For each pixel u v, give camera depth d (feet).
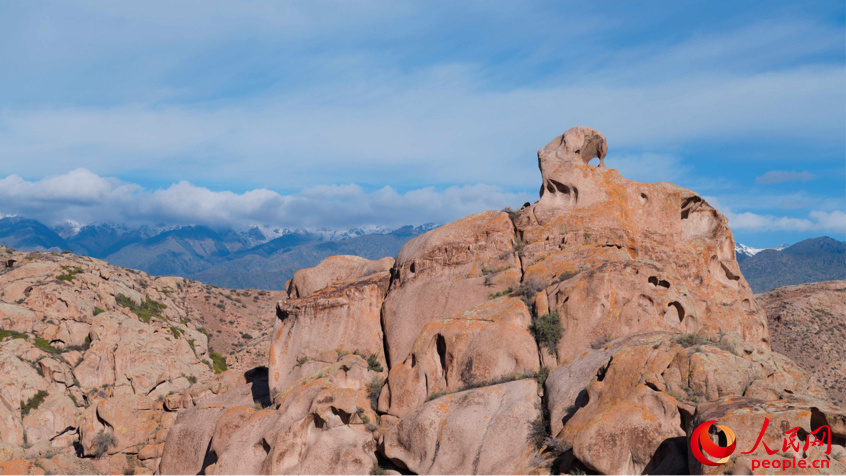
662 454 65.31
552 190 122.11
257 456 99.66
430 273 119.55
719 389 67.77
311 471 93.15
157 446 137.59
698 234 123.54
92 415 143.33
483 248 117.60
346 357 116.26
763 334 115.55
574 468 71.56
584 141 123.75
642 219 117.91
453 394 91.30
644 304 91.76
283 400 108.06
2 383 196.54
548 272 105.09
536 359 94.17
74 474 130.11
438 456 85.05
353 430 98.37
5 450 136.67
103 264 355.77
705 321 108.47
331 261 139.85
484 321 99.25
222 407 126.82
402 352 115.44
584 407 75.87
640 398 69.87
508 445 81.46
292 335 130.31
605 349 84.94
